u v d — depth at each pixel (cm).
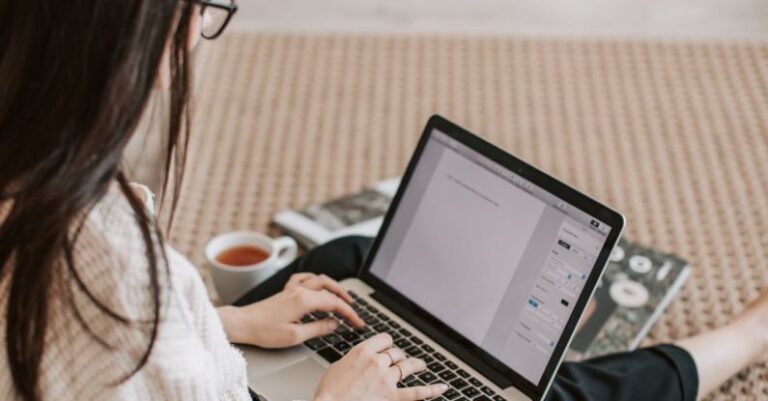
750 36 242
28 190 77
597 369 131
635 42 239
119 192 83
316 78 224
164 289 84
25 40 76
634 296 154
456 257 129
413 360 116
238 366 99
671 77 224
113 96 77
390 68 228
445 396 118
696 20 249
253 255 150
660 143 203
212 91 218
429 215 133
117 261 80
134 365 83
